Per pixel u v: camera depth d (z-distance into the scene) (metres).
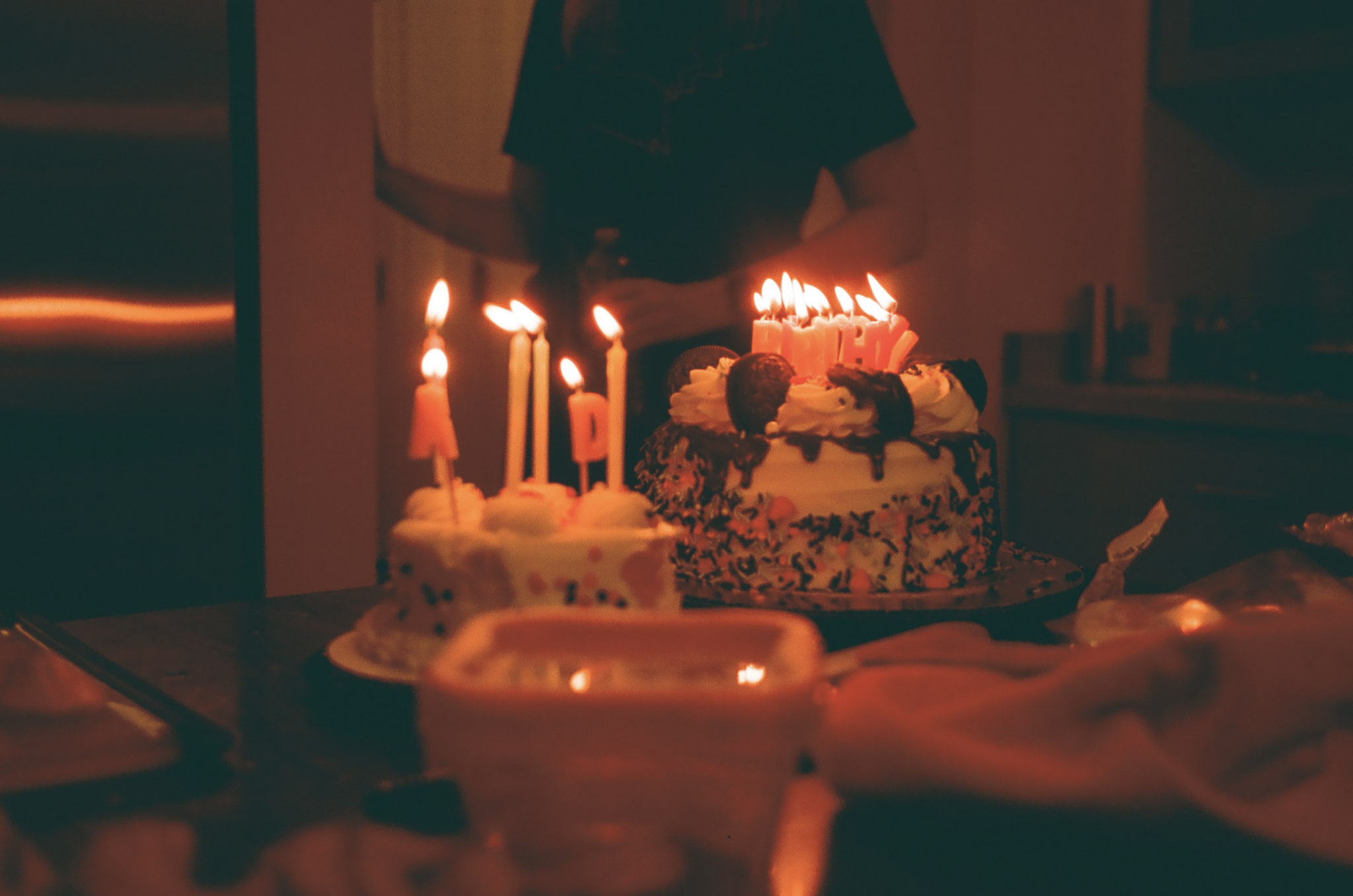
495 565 1.03
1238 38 2.58
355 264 2.06
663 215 2.11
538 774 0.63
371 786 0.93
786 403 1.32
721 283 2.06
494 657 0.67
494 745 0.62
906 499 1.28
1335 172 2.74
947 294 2.71
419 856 0.81
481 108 2.16
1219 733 0.89
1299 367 2.49
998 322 2.79
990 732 0.89
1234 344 2.76
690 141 2.08
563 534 1.05
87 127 1.80
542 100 2.13
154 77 1.83
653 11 2.05
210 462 1.97
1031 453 2.73
